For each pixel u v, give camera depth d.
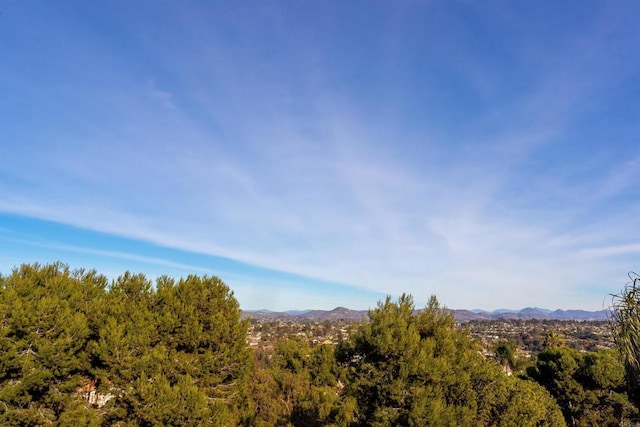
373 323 12.96
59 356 10.45
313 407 17.09
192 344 13.30
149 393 10.77
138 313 12.56
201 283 14.65
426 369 11.65
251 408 16.27
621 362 4.89
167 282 14.53
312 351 22.06
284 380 18.70
